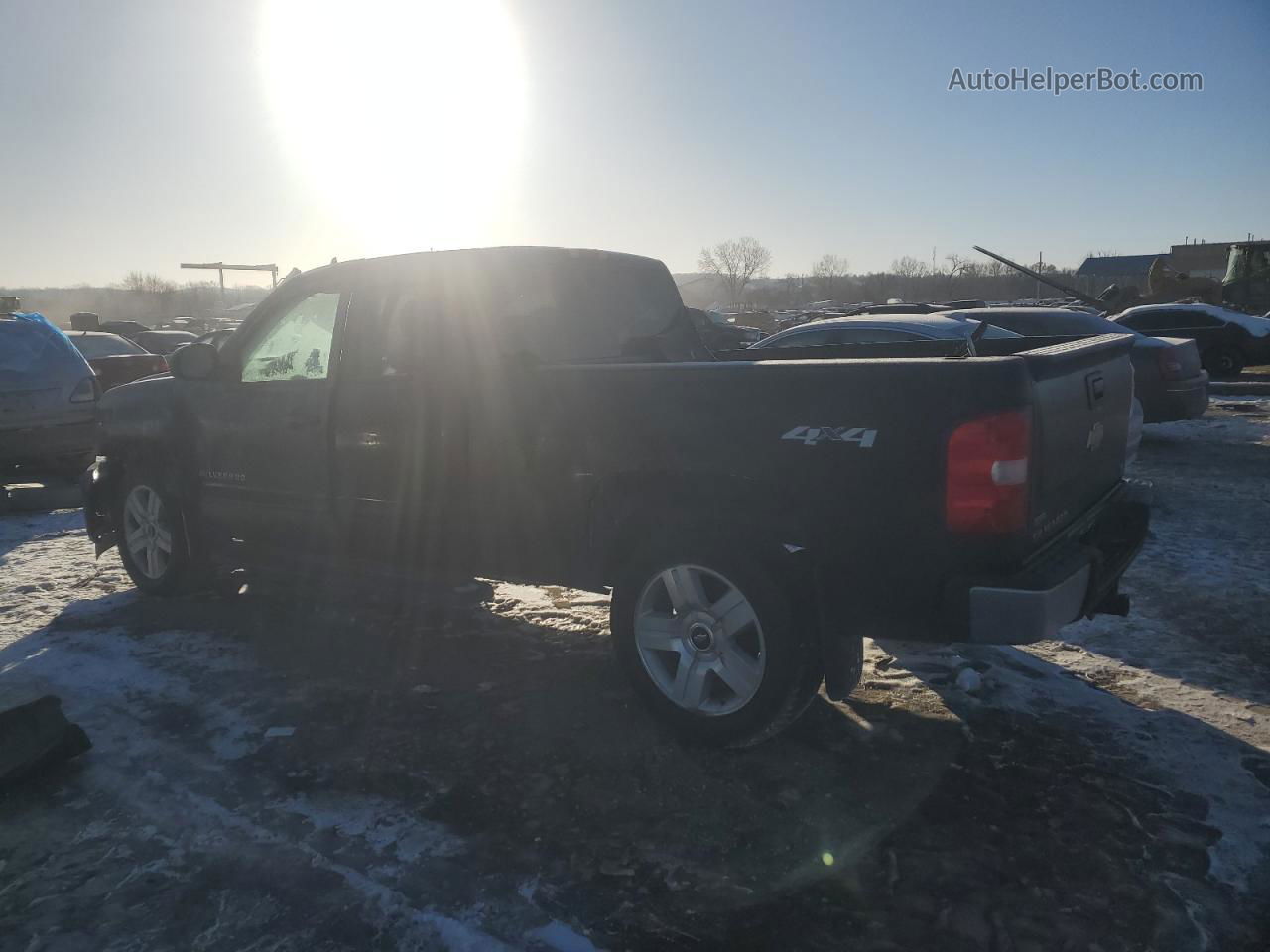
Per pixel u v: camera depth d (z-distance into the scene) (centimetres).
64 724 352
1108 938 252
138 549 570
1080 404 345
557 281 454
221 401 503
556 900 270
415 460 425
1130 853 289
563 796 325
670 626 360
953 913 262
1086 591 325
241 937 256
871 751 355
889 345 520
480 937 255
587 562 387
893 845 294
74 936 257
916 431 303
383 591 562
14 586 590
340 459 452
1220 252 7031
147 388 551
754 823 307
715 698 360
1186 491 830
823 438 319
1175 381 1030
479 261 419
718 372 340
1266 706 391
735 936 254
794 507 328
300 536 479
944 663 438
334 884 279
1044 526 319
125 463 562
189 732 379
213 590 573
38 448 929
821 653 339
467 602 531
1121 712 386
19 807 324
